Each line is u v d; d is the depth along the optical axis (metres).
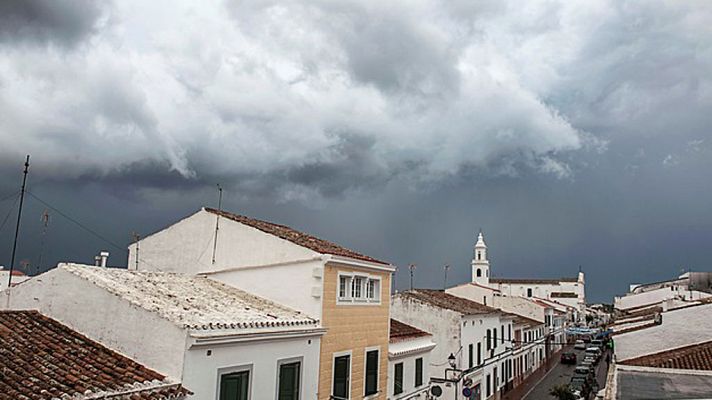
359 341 22.59
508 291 135.50
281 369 17.62
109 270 17.86
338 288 21.36
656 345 29.34
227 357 15.17
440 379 37.25
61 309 15.50
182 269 23.38
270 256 21.64
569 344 91.12
